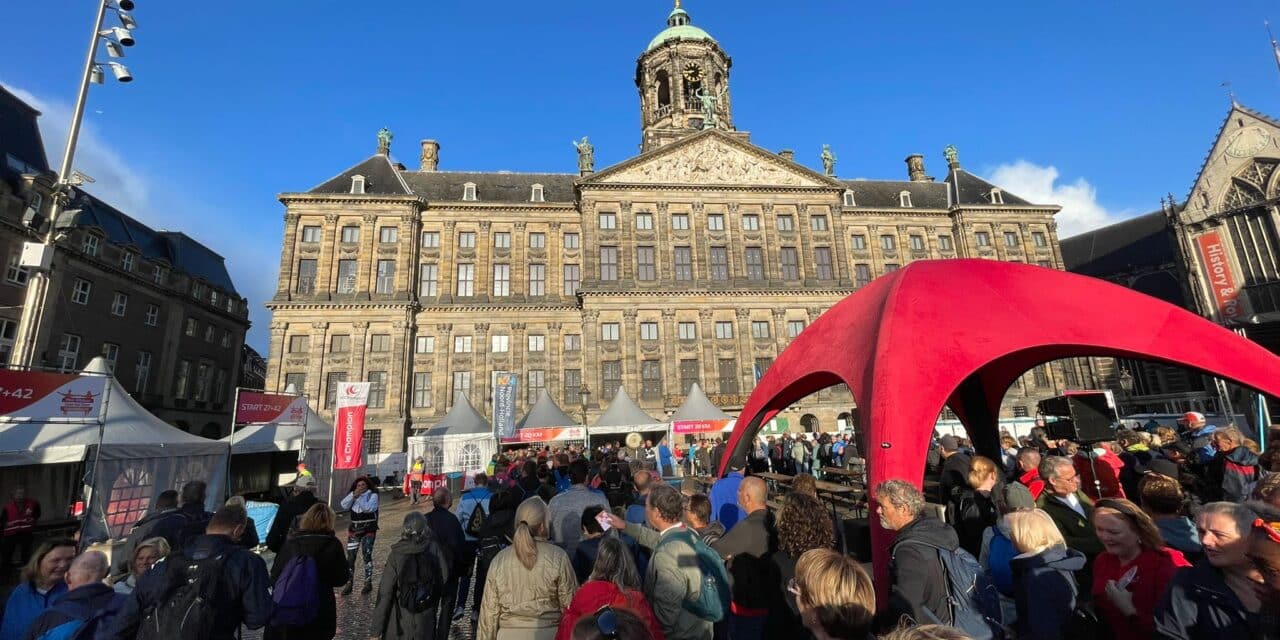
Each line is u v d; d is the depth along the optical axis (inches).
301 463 802.2
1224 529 135.4
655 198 1915.6
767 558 210.1
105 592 199.9
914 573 156.9
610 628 101.7
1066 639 160.6
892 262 2117.4
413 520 249.1
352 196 1814.7
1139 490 222.5
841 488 566.9
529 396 1792.6
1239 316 1845.5
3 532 510.6
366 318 1732.3
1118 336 298.5
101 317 1680.6
